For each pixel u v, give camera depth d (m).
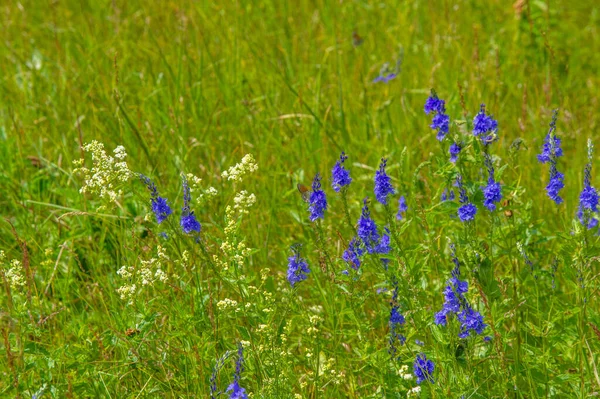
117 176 2.00
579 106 2.67
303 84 2.63
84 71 2.70
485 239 2.05
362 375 2.04
